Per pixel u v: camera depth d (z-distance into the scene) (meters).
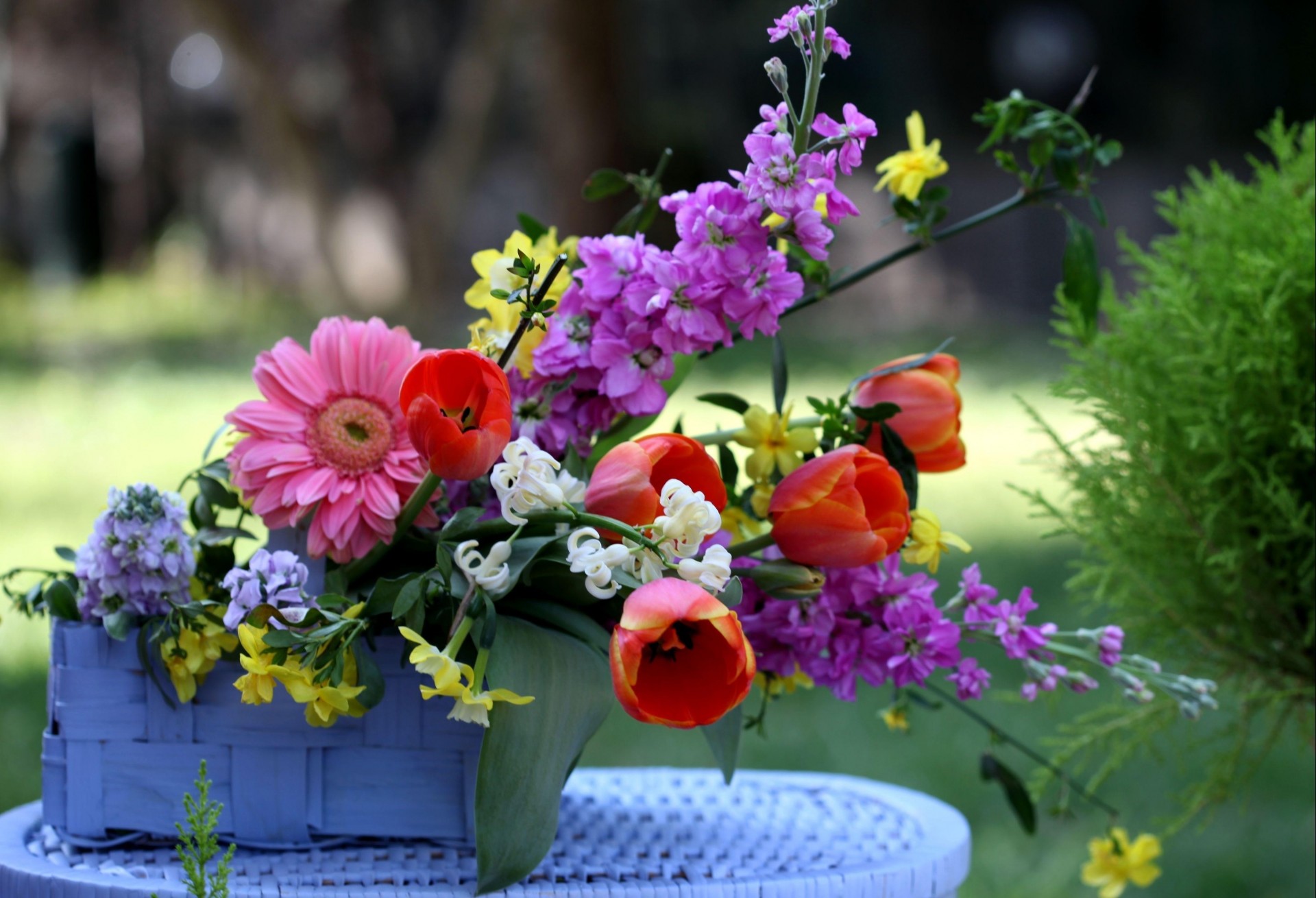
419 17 23.48
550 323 2.55
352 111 22.42
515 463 2.45
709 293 2.52
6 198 26.39
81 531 8.61
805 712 6.14
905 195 2.68
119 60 25.94
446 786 2.53
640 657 2.43
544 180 19.67
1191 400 2.78
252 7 23.09
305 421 2.52
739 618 2.56
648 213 2.72
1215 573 2.77
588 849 2.58
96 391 15.37
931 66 24.22
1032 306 22.39
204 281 26.34
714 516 2.43
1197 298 2.85
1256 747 2.88
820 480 2.51
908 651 2.57
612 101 19.33
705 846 2.61
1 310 23.41
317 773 2.52
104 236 27.00
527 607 2.52
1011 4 23.92
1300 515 2.73
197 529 2.58
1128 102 24.41
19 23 25.59
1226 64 23.75
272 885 2.48
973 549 8.56
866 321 22.22
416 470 2.52
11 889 2.50
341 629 2.46
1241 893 4.25
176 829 2.52
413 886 2.49
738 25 24.05
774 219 2.54
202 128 26.38
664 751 5.49
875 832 2.65
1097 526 2.81
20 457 11.52
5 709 5.51
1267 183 2.82
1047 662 2.61
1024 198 2.72
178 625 2.51
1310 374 2.76
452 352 2.46
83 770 2.52
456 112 20.41
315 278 25.66
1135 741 2.84
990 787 5.12
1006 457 11.81
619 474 2.46
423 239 21.42
